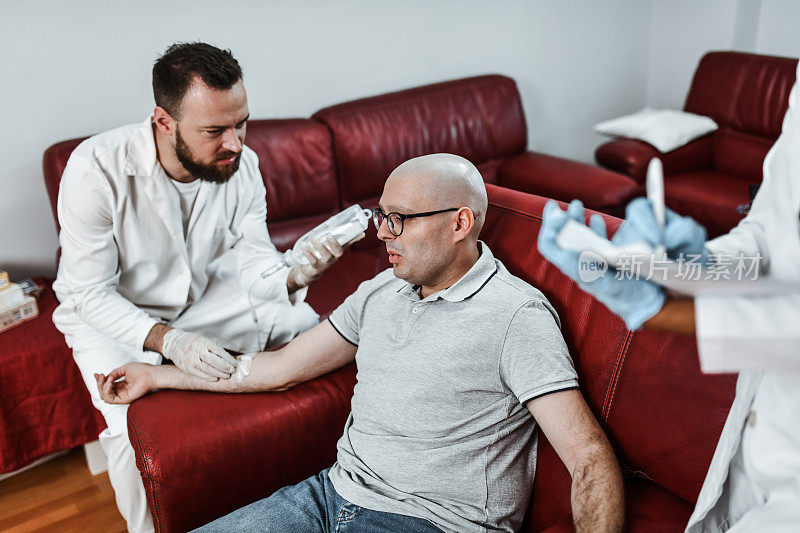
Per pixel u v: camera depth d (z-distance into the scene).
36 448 2.05
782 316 0.60
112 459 1.71
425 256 1.29
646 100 4.16
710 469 0.93
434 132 2.96
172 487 1.35
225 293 2.03
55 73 2.39
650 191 0.58
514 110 3.21
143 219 1.78
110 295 1.75
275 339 2.08
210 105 1.51
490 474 1.24
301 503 1.32
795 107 0.82
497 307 1.25
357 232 1.59
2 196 2.41
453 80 3.17
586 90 3.87
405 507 1.24
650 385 1.18
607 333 1.24
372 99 2.93
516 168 3.15
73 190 1.66
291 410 1.45
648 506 1.16
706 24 3.75
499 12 3.36
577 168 3.05
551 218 0.59
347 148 2.75
